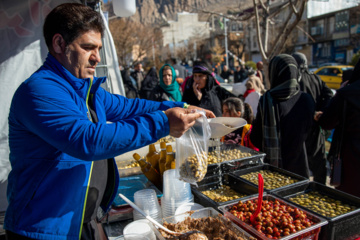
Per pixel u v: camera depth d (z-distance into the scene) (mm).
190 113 1144
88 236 1330
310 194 1979
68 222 1142
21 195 1124
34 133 1067
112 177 1470
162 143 2178
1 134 2502
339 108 2428
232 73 15953
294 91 2586
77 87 1155
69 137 961
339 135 2447
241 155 2439
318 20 28953
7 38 2514
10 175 1187
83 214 1183
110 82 3346
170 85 4816
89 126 990
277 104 2602
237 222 1530
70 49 1084
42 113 987
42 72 1104
